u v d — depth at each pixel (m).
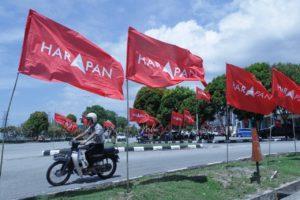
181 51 10.37
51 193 9.75
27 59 7.91
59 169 12.09
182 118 43.53
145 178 11.91
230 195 10.42
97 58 8.86
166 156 21.30
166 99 66.94
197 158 20.00
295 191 12.67
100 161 12.82
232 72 13.47
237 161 17.25
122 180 11.76
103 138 12.92
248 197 10.43
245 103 13.84
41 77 8.05
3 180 12.85
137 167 16.03
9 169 15.59
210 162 17.59
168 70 10.13
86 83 8.65
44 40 8.16
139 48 9.77
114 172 13.50
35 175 13.97
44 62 8.11
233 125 73.31
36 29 8.09
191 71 10.50
